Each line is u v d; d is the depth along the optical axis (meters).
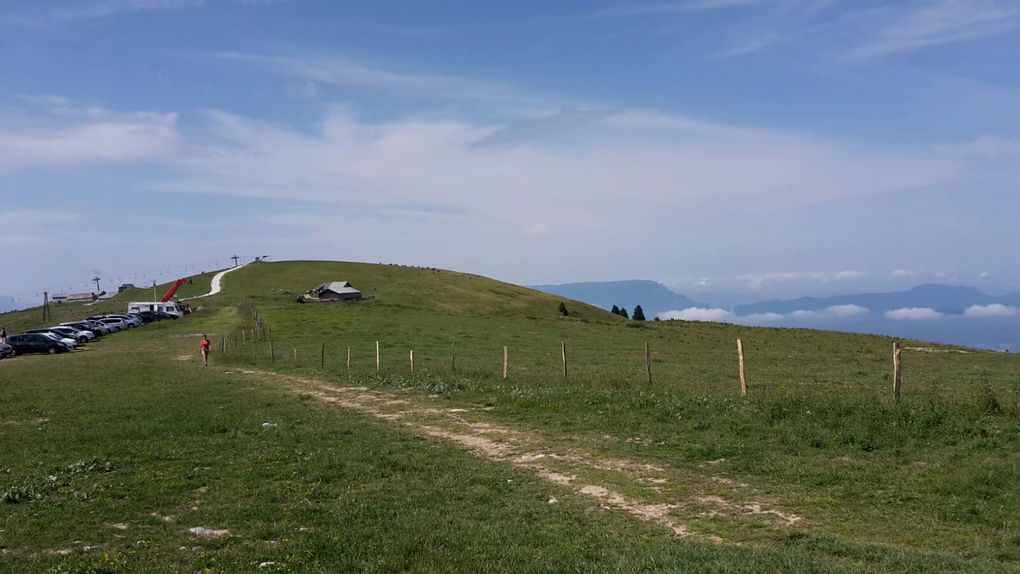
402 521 10.78
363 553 9.23
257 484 13.50
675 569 7.88
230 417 21.77
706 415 18.03
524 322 76.25
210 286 134.12
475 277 163.12
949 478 11.98
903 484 12.02
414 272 160.88
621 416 19.02
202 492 13.04
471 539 9.74
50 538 10.38
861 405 16.80
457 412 22.02
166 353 52.41
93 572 8.79
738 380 29.67
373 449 16.69
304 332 63.56
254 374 36.69
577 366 40.25
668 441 16.33
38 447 17.66
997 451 13.26
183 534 10.52
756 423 16.75
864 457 13.86
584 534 10.02
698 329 77.62
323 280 143.62
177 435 19.03
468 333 64.00
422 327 67.69
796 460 13.91
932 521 10.33
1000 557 8.79
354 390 28.58
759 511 11.15
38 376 36.81
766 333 76.31
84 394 28.75
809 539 9.59
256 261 167.38
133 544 10.05
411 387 27.83
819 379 31.09
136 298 123.12
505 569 8.45
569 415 19.97
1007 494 11.10
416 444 17.36
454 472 14.26
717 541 9.76
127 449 17.16
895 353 17.55
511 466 14.85
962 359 53.09
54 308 118.94
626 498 12.15
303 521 11.02
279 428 19.83
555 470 14.36
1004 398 17.95
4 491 12.90
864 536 9.84
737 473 13.47
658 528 10.38
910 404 16.59
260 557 9.27
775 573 7.65
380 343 55.94
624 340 65.81
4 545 10.10
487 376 30.67
